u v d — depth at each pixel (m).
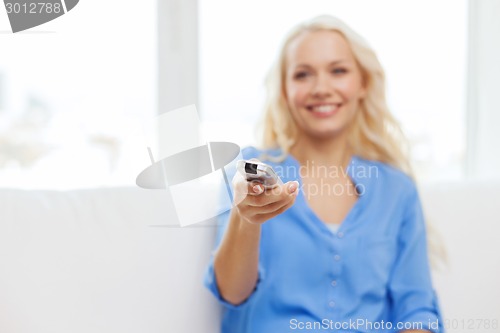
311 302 1.04
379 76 1.23
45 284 0.98
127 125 1.43
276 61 1.24
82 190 1.10
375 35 1.56
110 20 1.42
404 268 1.10
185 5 1.41
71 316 0.98
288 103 1.23
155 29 1.42
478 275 1.19
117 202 1.09
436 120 1.61
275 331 1.01
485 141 1.58
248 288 1.01
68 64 1.41
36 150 1.42
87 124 1.42
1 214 1.01
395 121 1.27
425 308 1.05
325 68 1.16
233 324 1.07
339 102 1.16
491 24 1.56
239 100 1.49
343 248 1.06
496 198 1.26
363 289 1.05
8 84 1.40
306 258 1.06
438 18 1.59
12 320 0.95
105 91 1.42
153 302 1.05
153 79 1.44
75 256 1.02
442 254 1.21
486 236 1.22
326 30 1.18
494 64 1.56
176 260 1.08
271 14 1.49
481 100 1.59
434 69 1.60
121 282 1.03
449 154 1.62
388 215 1.12
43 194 1.07
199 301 1.09
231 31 1.48
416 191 1.18
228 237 0.95
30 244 1.00
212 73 1.48
